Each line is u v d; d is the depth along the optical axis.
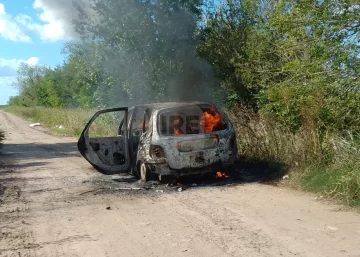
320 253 4.70
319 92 7.95
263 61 10.63
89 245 5.43
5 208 7.61
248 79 10.73
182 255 4.89
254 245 5.06
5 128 35.31
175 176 8.55
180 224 6.08
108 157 10.14
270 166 9.26
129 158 9.79
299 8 7.44
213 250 4.98
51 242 5.62
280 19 7.86
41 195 8.58
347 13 7.07
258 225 5.80
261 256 4.71
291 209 6.48
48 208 7.46
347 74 7.45
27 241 5.71
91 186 9.24
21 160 14.91
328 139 8.16
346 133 8.17
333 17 7.19
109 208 7.18
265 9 11.20
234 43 11.86
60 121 33.28
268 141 9.89
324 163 8.05
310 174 7.96
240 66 11.12
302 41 7.97
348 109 7.83
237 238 5.34
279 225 5.75
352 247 4.84
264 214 6.29
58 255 5.11
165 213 6.71
